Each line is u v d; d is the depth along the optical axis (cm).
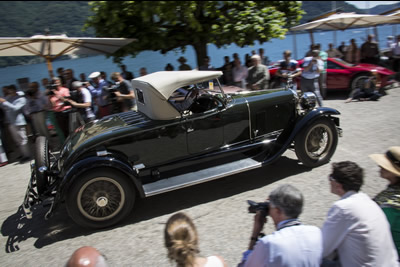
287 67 963
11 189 565
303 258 184
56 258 356
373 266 199
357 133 652
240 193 458
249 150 527
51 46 723
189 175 442
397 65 1131
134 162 429
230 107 470
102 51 828
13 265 351
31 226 434
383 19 1115
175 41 897
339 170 215
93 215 395
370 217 201
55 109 690
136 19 854
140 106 473
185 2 818
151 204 458
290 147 527
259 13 867
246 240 350
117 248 362
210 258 185
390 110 786
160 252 348
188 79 431
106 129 433
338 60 970
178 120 437
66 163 405
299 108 533
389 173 225
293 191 201
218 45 928
